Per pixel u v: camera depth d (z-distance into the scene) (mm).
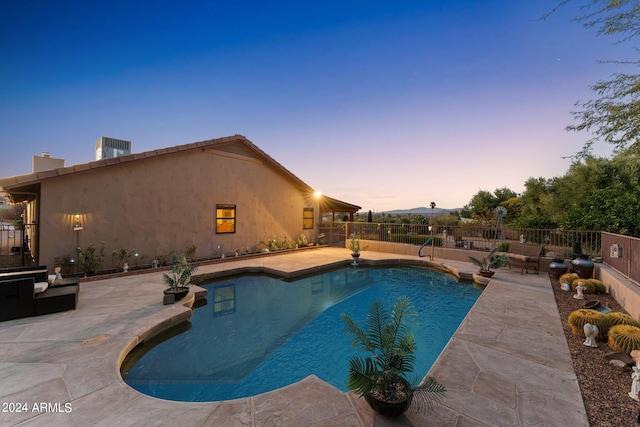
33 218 9383
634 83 5871
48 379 3043
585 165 13594
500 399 2730
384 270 10773
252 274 9742
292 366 4168
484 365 3414
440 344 4898
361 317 6207
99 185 8391
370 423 2375
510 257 9047
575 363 3471
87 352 3678
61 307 5156
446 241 12547
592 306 5445
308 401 2719
